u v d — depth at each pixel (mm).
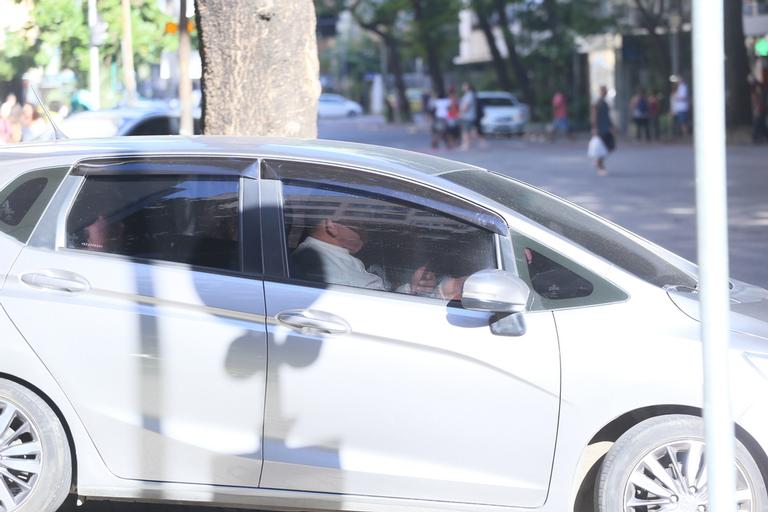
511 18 87250
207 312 8094
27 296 8234
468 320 7836
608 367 7652
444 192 8133
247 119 13055
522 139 72000
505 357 7754
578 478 7832
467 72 113812
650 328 7711
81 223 8375
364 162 8312
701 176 4695
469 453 7836
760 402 7523
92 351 8148
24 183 8484
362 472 7941
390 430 7902
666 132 68375
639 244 8797
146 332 8109
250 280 8109
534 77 85812
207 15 13078
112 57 29250
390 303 7941
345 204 8195
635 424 7852
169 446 8133
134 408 8148
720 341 4758
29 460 8250
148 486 8219
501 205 8125
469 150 59375
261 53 12992
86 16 26734
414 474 7902
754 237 23375
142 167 8422
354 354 7895
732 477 4812
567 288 7891
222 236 8242
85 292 8219
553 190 34219
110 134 24953
